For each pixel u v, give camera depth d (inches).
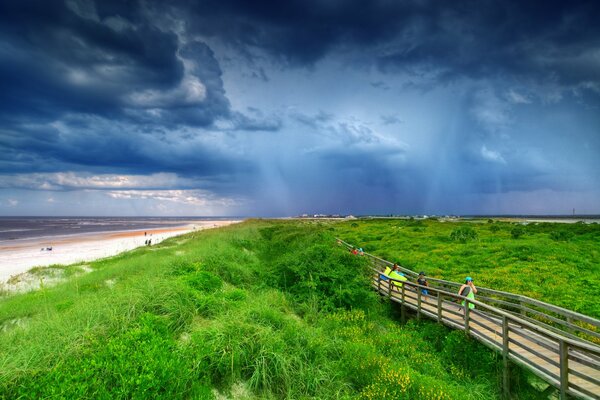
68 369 250.7
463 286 560.7
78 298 483.2
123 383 239.9
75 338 300.0
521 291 677.3
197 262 631.8
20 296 627.5
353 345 377.7
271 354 325.4
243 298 483.8
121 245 2036.2
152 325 333.1
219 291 498.9
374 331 466.6
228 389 299.0
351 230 2044.8
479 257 1035.3
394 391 292.0
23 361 261.4
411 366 374.6
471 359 405.1
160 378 253.0
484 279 786.2
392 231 1860.2
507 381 360.5
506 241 1284.4
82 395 226.4
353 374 335.3
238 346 325.1
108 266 882.1
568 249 1074.1
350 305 542.9
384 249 1274.6
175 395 252.1
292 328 382.9
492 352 396.5
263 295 519.5
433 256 1076.5
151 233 3240.7
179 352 298.0
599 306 586.2
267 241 1267.2
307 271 578.2
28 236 2970.0
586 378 279.3
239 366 315.3
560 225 1957.4
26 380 243.0
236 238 1207.6
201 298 432.1
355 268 619.2
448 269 921.5
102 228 4586.6
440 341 463.2
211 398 274.7
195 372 285.0
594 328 476.7
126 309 363.3
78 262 1156.5
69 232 3627.0
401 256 1099.9
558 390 314.0
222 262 658.8
